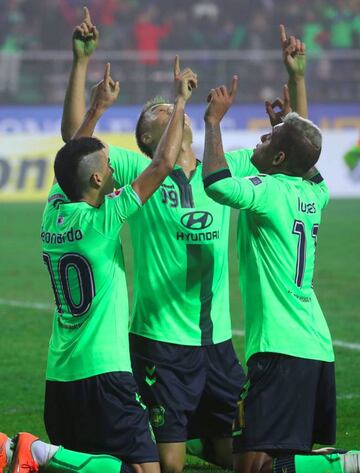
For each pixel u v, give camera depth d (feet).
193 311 56.44
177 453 55.93
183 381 56.29
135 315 57.00
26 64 261.24
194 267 56.29
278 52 268.82
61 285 50.75
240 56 266.36
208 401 58.03
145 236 56.44
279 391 50.24
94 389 49.60
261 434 50.01
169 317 56.24
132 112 248.11
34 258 159.12
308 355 50.62
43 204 227.20
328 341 51.90
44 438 69.05
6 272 146.41
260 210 51.03
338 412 74.54
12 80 260.62
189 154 57.72
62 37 287.89
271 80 267.39
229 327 58.03
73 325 50.47
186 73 51.72
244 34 289.33
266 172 53.31
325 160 239.50
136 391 50.47
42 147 236.02
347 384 83.10
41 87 261.44
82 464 49.47
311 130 52.31
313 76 265.75
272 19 292.40
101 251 49.78
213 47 288.92
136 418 49.98
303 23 290.76
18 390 82.79
